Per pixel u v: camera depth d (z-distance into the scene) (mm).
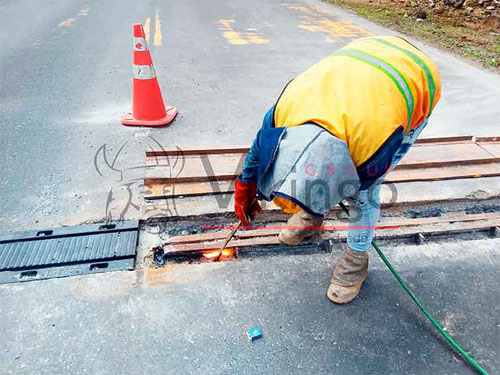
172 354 2088
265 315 2314
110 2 11125
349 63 1822
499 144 3893
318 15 9766
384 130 1691
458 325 2305
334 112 1675
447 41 7773
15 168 3406
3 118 4262
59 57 6266
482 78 5828
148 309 2303
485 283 2566
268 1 11398
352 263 2359
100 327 2193
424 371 2072
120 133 4008
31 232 2725
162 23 8609
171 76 5566
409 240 2896
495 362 2121
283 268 2621
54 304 2297
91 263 2549
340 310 2369
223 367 2045
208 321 2260
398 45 2035
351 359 2113
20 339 2115
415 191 3260
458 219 3020
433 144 3873
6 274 2451
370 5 10992
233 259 2678
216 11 9969
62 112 4426
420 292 2498
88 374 1979
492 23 9055
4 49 6621
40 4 10758
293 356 2113
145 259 2627
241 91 5129
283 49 6934
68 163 3498
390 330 2271
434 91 2029
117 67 5879
